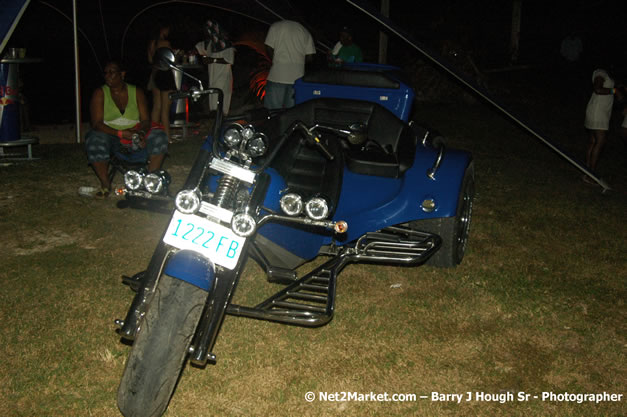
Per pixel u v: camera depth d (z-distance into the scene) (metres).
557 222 6.35
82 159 7.61
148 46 8.80
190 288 2.71
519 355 3.76
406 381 3.44
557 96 15.67
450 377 3.49
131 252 4.93
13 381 3.20
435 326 4.04
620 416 3.23
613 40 23.16
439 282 4.70
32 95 12.22
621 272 5.13
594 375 3.59
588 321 4.24
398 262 4.04
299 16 11.14
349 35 9.45
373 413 3.15
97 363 3.41
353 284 4.61
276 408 3.14
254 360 3.53
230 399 3.18
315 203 3.03
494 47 21.00
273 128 4.70
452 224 4.70
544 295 4.59
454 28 15.88
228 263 2.87
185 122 9.07
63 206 5.89
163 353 2.65
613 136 11.79
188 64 8.91
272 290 4.41
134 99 6.03
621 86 8.07
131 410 2.66
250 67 12.95
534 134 6.86
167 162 7.67
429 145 5.11
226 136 3.16
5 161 7.35
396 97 5.25
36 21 20.36
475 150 9.68
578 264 5.23
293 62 8.33
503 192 7.38
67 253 4.84
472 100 14.19
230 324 3.89
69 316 3.87
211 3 11.02
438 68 6.78
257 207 3.21
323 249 4.55
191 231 2.89
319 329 3.91
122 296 4.18
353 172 4.77
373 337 3.85
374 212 4.61
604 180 8.08
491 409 3.24
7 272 4.46
